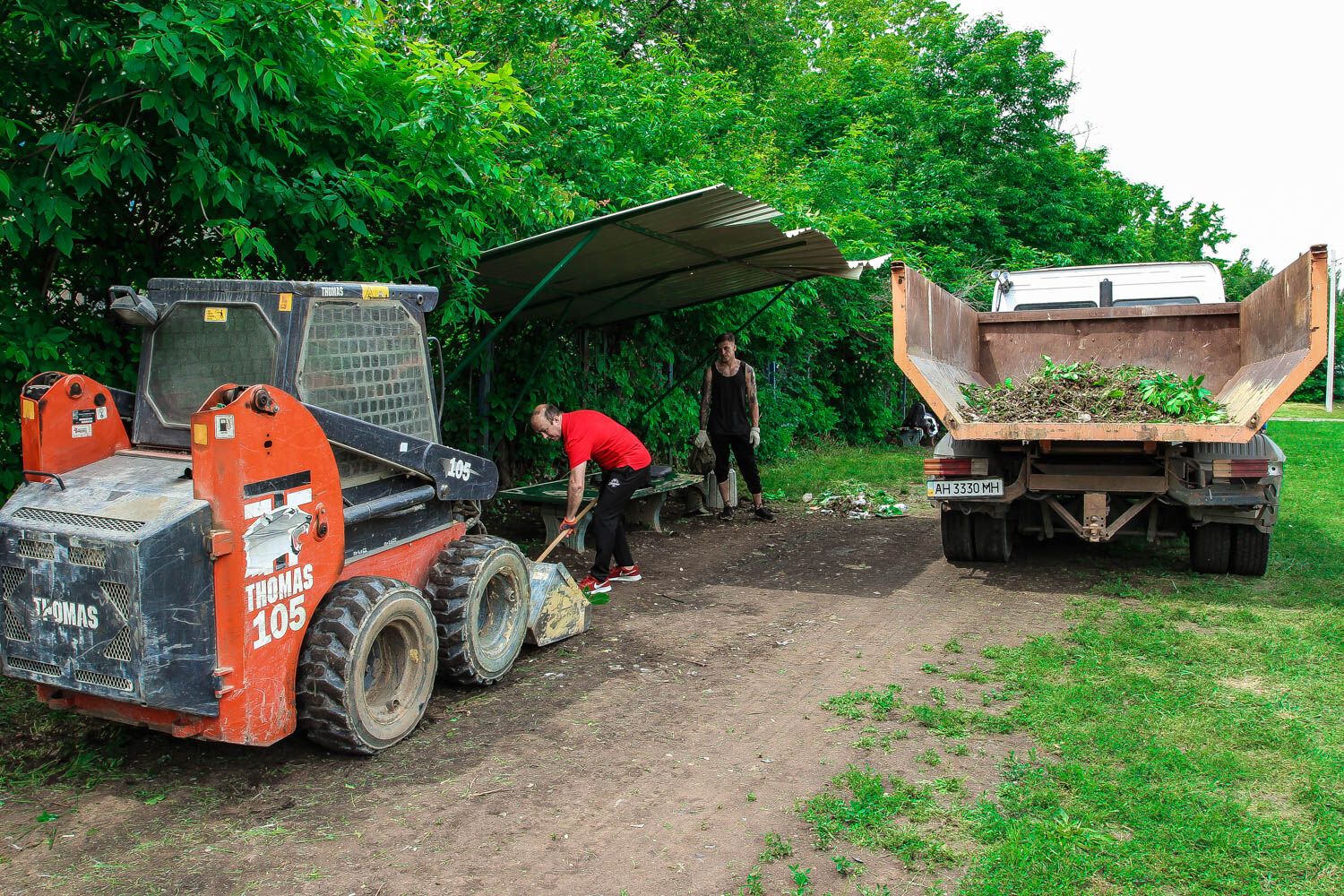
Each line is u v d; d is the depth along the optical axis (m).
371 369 4.14
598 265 7.23
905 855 2.92
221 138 4.56
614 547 6.53
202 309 3.87
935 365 6.44
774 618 5.76
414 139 5.27
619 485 6.44
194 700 3.18
